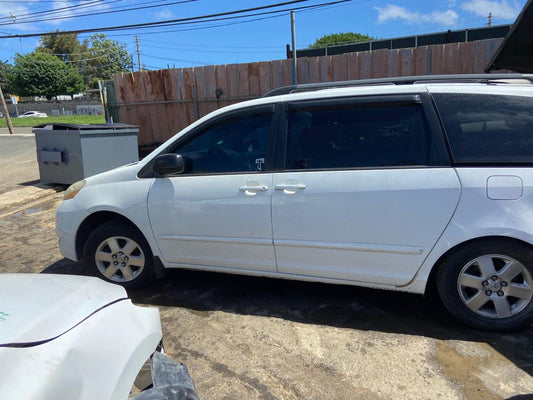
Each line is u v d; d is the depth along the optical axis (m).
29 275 2.16
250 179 3.35
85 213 3.84
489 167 2.87
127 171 3.80
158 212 3.61
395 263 3.07
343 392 2.50
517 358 2.75
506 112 2.94
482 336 3.01
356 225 3.09
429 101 3.06
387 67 7.96
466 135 2.96
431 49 7.64
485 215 2.84
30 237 5.73
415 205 2.95
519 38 5.35
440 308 3.45
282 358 2.84
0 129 31.83
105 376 1.54
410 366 2.71
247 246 3.42
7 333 1.46
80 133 7.75
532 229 2.76
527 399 2.38
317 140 3.26
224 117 3.55
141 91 9.66
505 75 3.21
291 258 3.32
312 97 3.32
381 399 2.43
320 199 3.14
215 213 3.44
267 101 3.45
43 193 8.05
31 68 71.44
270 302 3.65
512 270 2.90
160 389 1.73
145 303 3.70
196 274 4.30
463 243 2.95
